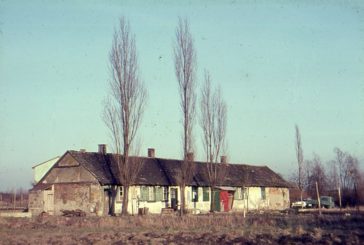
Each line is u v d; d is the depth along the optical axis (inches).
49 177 2214.6
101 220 1542.8
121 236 1133.7
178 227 1362.0
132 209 2146.9
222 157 2459.4
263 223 1427.2
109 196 2116.1
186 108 2134.6
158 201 2278.5
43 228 1382.9
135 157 2033.7
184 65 2146.9
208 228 1320.1
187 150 2128.4
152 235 1150.3
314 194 3452.3
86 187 2106.3
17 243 1026.7
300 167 2842.0
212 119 2428.6
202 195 2475.4
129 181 2012.8
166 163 2516.0
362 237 1007.6
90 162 2178.9
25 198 3794.3
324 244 927.7
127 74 2010.3
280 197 2947.8
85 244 1006.4
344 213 1889.8
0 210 2336.4
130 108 2014.0
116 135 2011.6
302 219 1525.6
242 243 978.1
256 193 2790.4
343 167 3368.6
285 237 1029.2
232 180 2674.7
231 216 1717.5
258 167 3073.3
